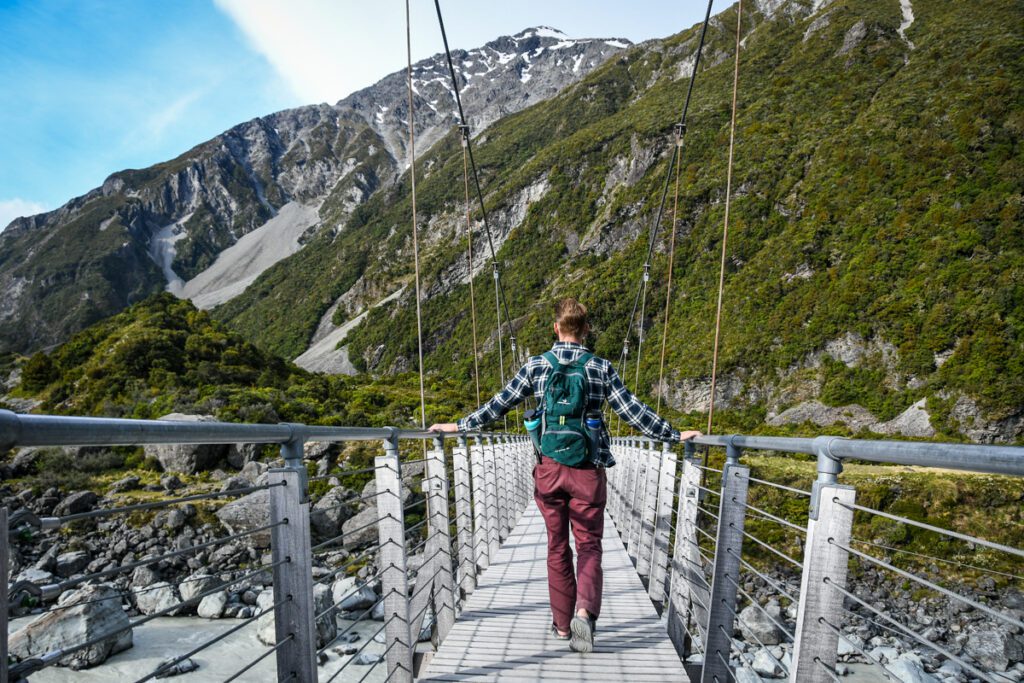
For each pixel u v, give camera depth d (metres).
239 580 1.49
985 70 65.25
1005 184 53.66
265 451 27.06
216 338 45.75
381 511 2.65
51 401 38.81
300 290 161.75
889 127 66.81
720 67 113.94
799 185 70.25
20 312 192.50
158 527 19.42
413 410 42.50
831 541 1.60
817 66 89.44
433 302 115.44
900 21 90.12
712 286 67.06
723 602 2.46
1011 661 15.07
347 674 9.62
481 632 3.52
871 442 1.39
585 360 2.86
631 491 6.37
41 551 18.42
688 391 57.44
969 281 48.62
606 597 4.27
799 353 53.84
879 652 13.98
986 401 42.22
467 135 12.81
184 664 9.84
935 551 21.52
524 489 10.97
